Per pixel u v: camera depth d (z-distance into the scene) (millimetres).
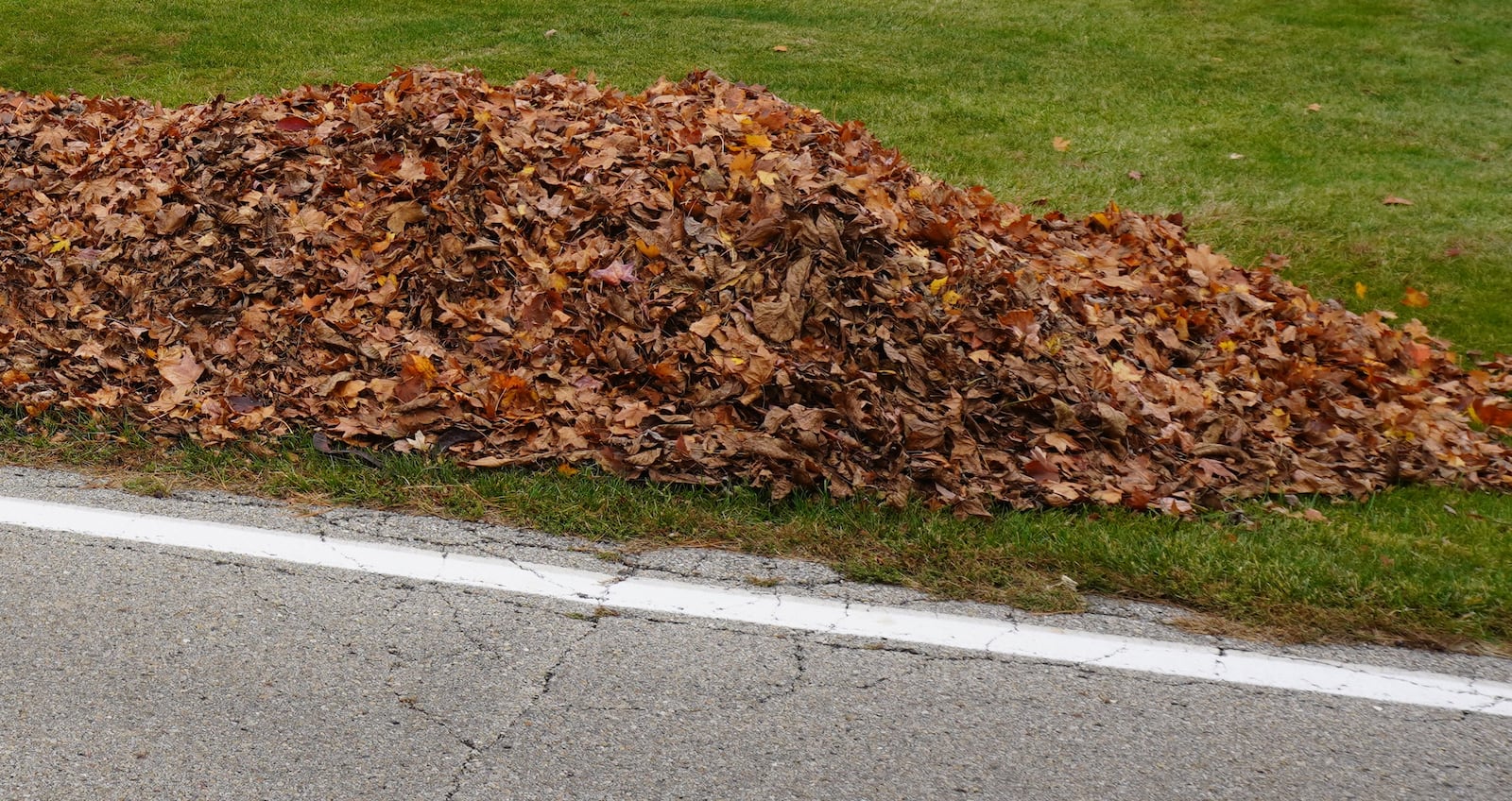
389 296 5020
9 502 4008
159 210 5402
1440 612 3555
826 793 2771
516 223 5172
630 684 3148
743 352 4559
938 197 6004
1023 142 8211
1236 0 11328
